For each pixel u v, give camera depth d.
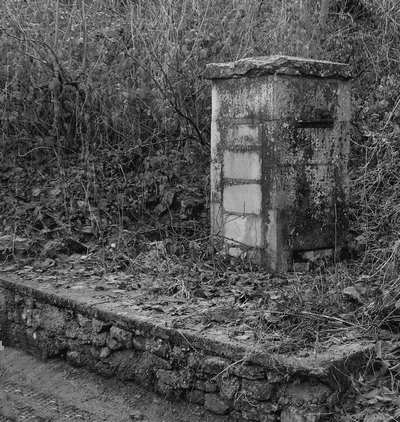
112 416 4.90
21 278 6.52
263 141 6.06
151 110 8.44
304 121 6.13
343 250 6.48
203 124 8.28
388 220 6.89
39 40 8.59
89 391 5.29
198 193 7.77
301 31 8.48
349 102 6.45
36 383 5.68
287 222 6.07
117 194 7.95
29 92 8.84
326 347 4.36
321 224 6.30
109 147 8.70
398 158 7.55
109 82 8.52
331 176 6.36
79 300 5.62
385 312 4.79
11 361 6.15
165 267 6.45
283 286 5.65
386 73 8.62
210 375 4.52
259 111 6.07
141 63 8.19
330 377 4.05
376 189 7.26
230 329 4.73
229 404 4.41
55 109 8.69
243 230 6.29
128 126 8.56
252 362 4.27
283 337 4.49
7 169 9.01
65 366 5.74
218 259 6.40
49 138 8.90
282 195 6.04
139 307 5.37
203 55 8.09
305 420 4.00
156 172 8.03
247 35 8.31
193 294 5.66
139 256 6.85
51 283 6.29
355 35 8.91
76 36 8.91
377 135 7.71
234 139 6.33
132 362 5.10
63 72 8.52
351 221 7.05
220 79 6.43
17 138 9.03
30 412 5.26
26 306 6.21
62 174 8.47
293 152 6.08
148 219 7.74
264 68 5.95
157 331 4.85
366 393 4.14
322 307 4.99
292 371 4.08
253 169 6.17
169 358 4.79
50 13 9.13
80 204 7.90
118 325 5.20
